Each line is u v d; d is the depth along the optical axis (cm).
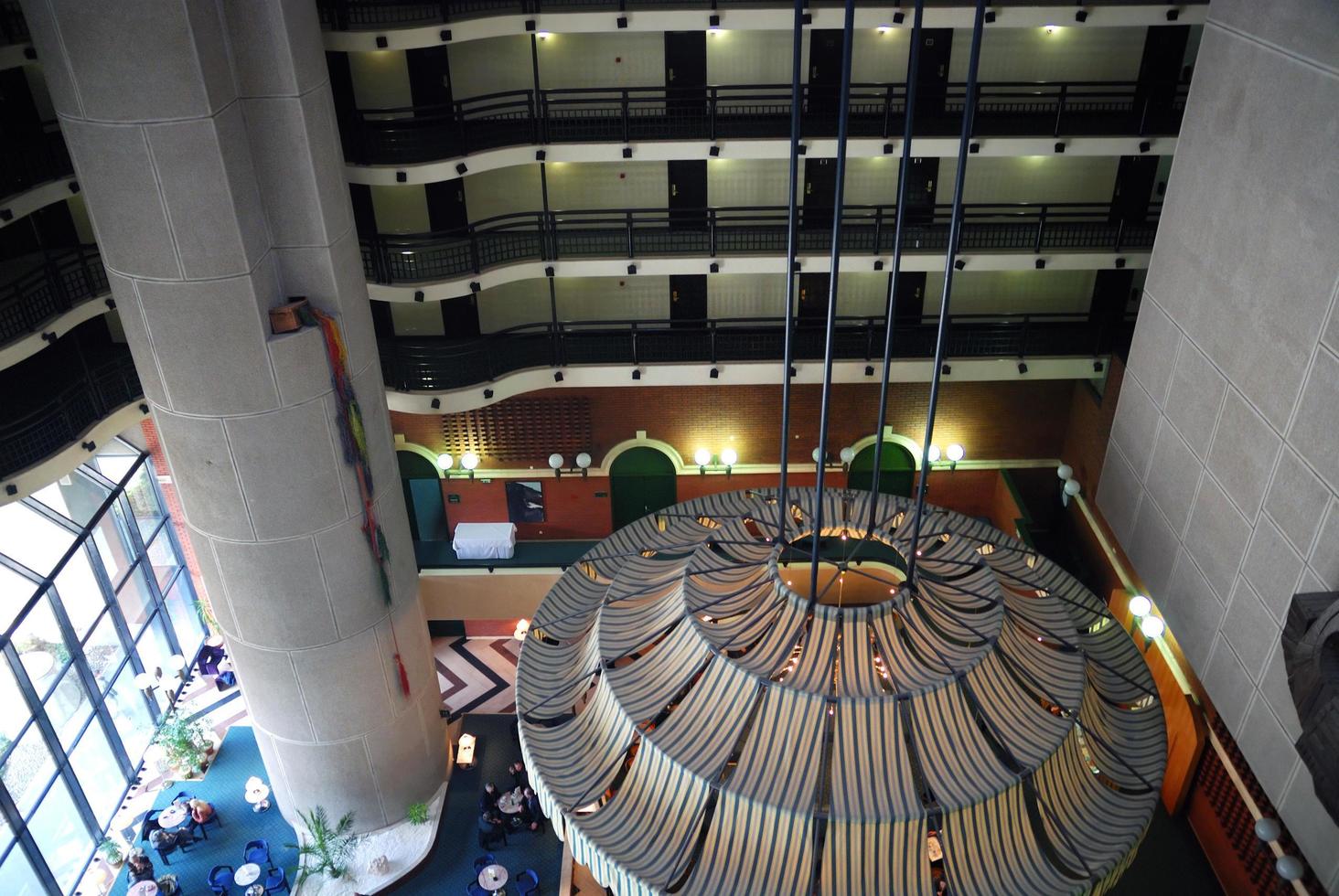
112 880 1684
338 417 1362
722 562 1012
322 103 1228
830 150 1623
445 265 1728
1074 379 1997
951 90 1778
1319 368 1070
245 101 1171
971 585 980
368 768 1661
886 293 1942
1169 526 1413
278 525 1377
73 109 1086
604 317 1955
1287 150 1121
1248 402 1206
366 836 1725
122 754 1839
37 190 1418
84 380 1595
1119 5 1495
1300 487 1108
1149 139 1612
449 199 1803
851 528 1065
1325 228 1055
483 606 2114
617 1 1567
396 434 2062
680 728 886
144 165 1108
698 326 1952
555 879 1669
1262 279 1170
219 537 1391
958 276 1927
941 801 819
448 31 1465
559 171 1816
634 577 1081
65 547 1711
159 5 1035
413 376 1775
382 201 1800
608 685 944
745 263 1712
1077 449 1991
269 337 1256
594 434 2052
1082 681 946
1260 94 1170
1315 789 995
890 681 880
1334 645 998
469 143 1638
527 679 1036
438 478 2106
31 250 1694
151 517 2027
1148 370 1466
